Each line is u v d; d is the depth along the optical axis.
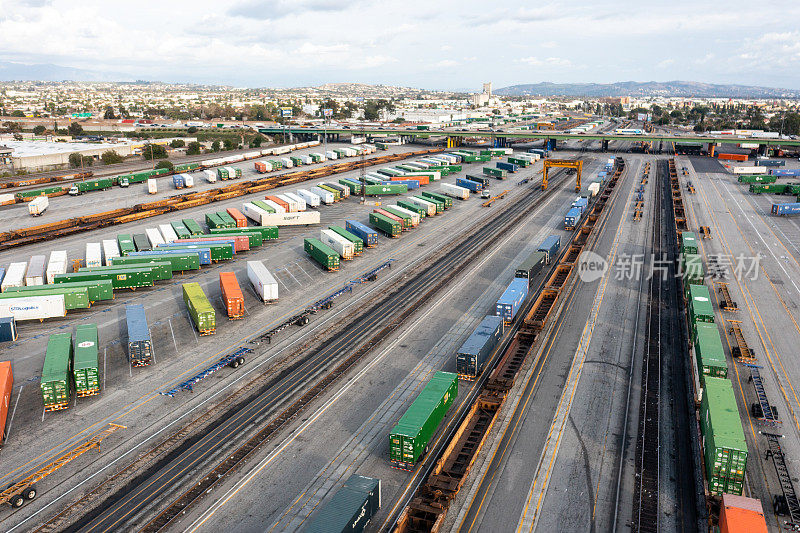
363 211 136.25
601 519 40.81
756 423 52.25
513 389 58.00
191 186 162.25
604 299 82.25
